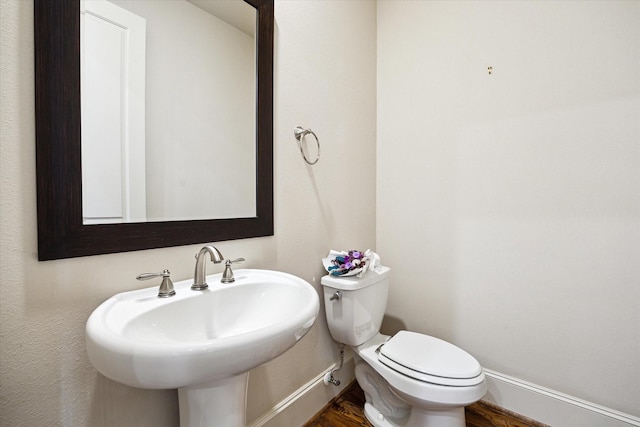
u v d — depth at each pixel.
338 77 1.53
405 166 1.75
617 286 1.18
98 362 0.53
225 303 0.87
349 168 1.63
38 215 0.64
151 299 0.76
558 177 1.29
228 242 1.04
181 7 0.93
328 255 1.48
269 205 1.17
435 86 1.63
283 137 1.24
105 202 0.76
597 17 1.19
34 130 0.64
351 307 1.28
